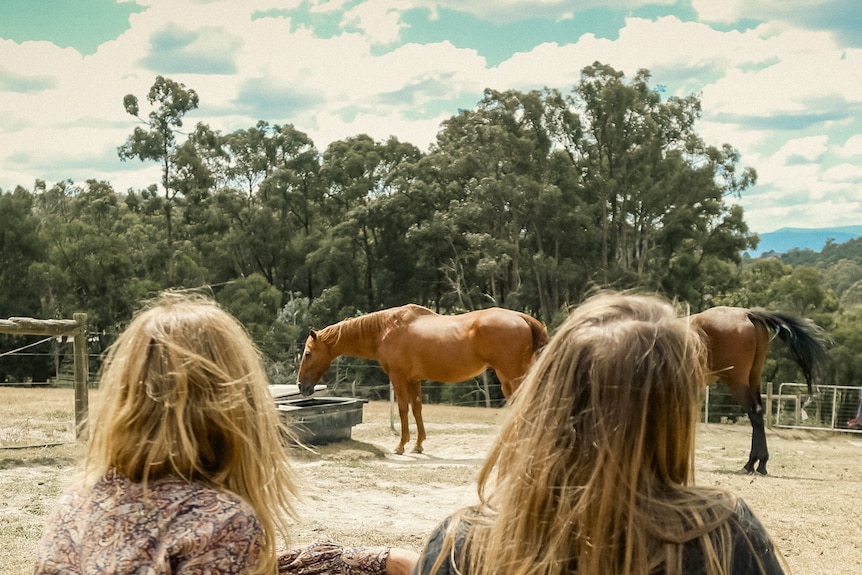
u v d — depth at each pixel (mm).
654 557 1277
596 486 1322
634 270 50844
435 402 43219
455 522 1466
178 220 53406
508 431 1474
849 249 130000
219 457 1724
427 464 10305
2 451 9047
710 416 32094
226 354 1764
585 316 1454
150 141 52500
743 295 51281
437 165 51531
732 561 1278
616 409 1335
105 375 1772
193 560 1557
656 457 1366
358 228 50281
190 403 1688
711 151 51344
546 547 1363
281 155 58188
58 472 8133
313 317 47219
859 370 45000
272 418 1830
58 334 9891
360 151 56281
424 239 48125
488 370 42688
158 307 1820
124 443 1667
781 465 11164
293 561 2084
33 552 5277
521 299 46875
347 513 7000
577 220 48156
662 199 50594
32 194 56281
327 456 10250
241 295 46250
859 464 11578
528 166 50750
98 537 1591
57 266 42969
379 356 11562
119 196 60375
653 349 1362
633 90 50812
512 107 51625
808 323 10242
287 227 54250
